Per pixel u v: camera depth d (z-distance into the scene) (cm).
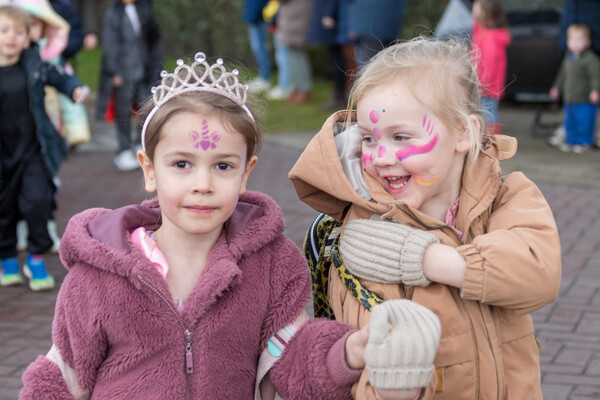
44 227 499
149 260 197
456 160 205
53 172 501
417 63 197
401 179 201
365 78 200
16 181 491
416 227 200
